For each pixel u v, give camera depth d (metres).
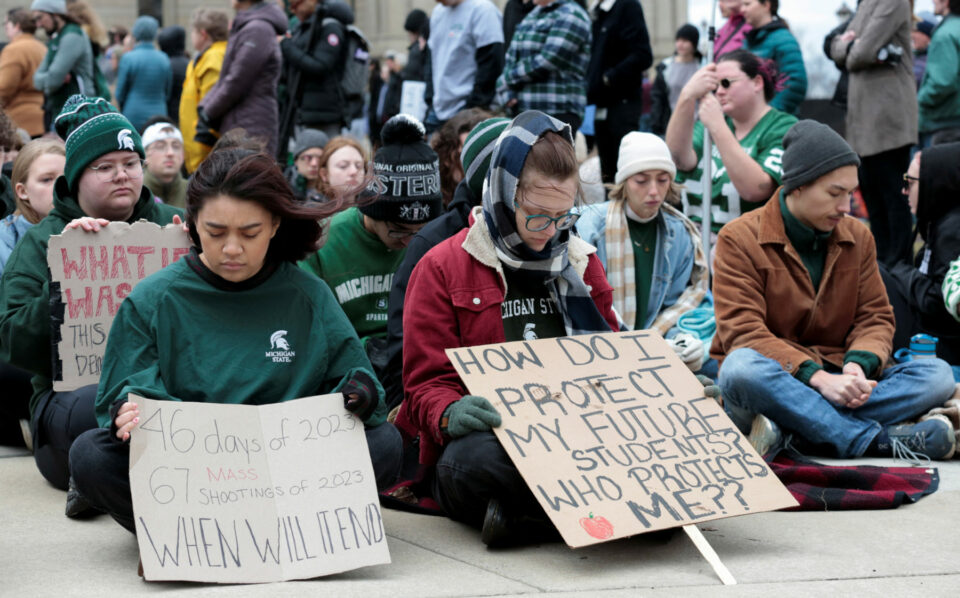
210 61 9.12
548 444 3.22
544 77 7.49
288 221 3.26
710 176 6.08
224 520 2.97
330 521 3.04
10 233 4.91
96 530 3.55
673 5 21.88
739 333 4.67
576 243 3.66
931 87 8.57
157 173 6.86
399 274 4.10
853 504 3.79
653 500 3.16
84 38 9.21
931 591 2.90
